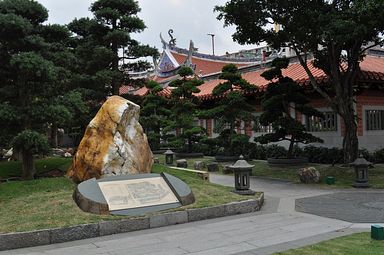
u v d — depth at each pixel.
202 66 36.97
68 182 11.34
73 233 7.96
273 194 12.72
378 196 11.95
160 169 13.76
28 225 8.00
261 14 15.67
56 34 14.27
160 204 9.39
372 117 21.41
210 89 29.31
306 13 14.09
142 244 7.50
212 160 23.33
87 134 11.53
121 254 6.95
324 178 15.70
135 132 11.95
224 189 11.69
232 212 9.80
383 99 21.95
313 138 18.36
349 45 16.03
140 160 11.81
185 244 7.40
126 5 20.64
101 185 9.60
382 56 25.36
